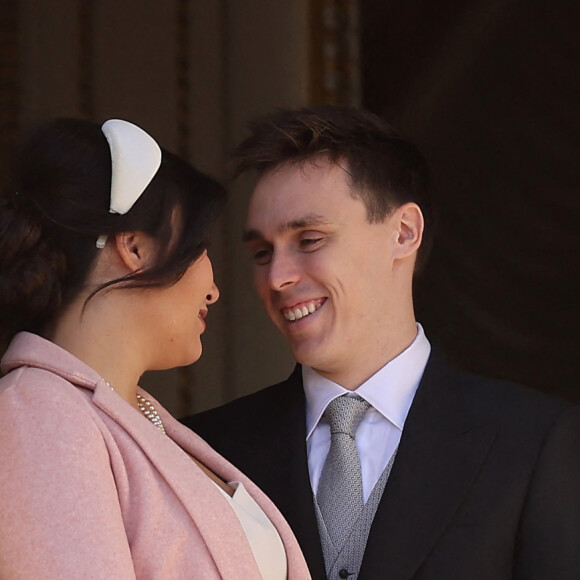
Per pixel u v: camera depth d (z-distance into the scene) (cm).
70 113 1103
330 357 509
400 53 1250
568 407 504
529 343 1334
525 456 486
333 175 508
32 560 328
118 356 393
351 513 491
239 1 1086
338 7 1090
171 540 359
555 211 1320
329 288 504
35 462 337
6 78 1105
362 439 511
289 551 421
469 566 471
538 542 474
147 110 1095
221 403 1070
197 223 401
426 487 486
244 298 1064
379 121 528
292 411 526
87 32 1104
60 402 351
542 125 1312
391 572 470
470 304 1334
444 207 1328
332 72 1087
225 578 361
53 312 384
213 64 1091
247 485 436
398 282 526
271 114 531
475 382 520
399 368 516
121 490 356
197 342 419
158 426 431
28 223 379
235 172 529
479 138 1319
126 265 390
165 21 1096
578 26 1283
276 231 509
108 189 386
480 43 1276
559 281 1327
